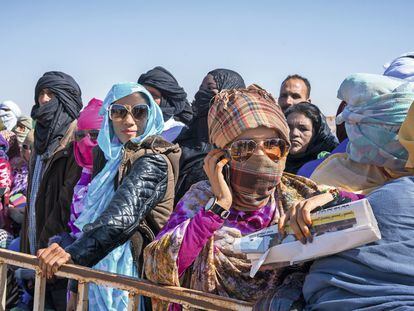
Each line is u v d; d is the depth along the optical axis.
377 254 1.67
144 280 2.29
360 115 2.21
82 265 2.71
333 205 1.89
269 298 1.91
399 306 1.59
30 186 4.33
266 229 2.00
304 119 4.05
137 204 2.87
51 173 4.02
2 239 4.68
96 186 3.18
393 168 2.21
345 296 1.69
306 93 4.89
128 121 3.21
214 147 2.22
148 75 4.97
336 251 1.74
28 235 4.25
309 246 1.81
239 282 2.12
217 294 2.13
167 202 3.07
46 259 2.63
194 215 2.22
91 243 2.73
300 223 1.82
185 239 2.09
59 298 3.62
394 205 1.69
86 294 2.53
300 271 2.05
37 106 4.58
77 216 3.55
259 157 2.11
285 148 2.15
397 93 2.15
